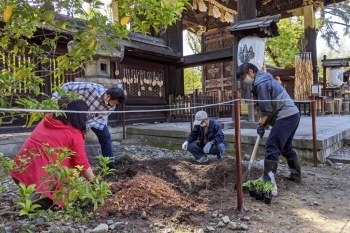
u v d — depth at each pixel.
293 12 11.45
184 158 5.03
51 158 1.89
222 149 4.47
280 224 2.42
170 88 9.52
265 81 3.19
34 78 1.69
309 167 4.45
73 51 1.56
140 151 5.85
